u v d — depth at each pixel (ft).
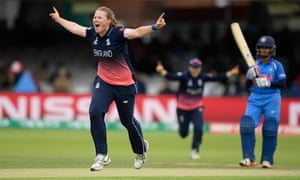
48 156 147.54
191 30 318.04
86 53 323.78
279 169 119.96
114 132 242.37
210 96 262.88
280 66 123.44
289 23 309.22
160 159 145.38
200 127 155.12
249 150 124.57
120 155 154.71
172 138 220.84
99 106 97.30
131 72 99.14
